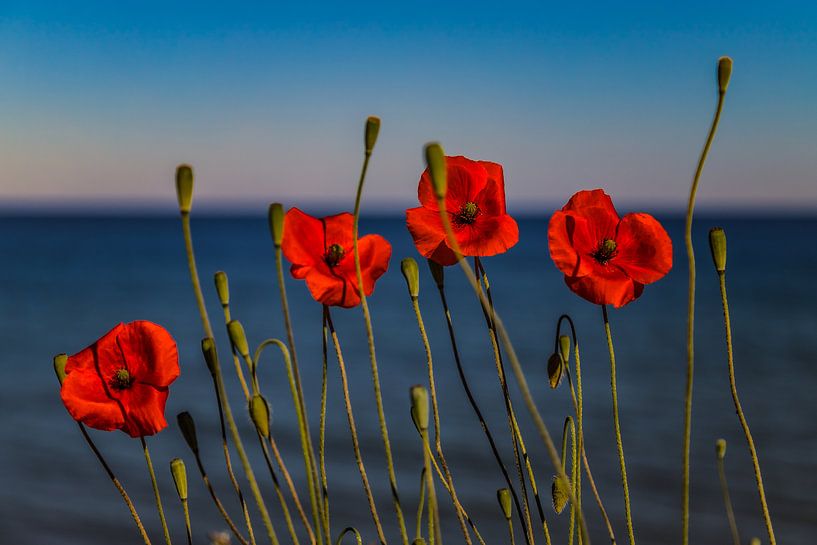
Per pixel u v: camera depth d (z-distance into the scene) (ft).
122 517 54.75
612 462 68.44
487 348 138.72
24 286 254.68
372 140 5.04
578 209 6.45
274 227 4.85
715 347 138.00
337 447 72.90
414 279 5.90
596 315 186.09
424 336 5.74
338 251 5.97
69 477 64.08
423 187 6.54
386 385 103.40
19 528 52.44
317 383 103.19
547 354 131.23
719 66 4.58
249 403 5.50
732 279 276.41
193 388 99.35
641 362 122.01
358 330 160.76
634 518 54.80
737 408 5.65
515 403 91.61
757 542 5.80
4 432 79.56
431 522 5.34
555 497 6.14
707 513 55.98
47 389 102.01
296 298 216.54
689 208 4.64
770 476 63.82
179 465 5.91
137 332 6.13
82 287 252.01
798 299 215.10
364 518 54.70
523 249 497.46
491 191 6.48
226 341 144.77
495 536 49.47
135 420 6.08
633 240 6.37
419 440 74.79
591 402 92.99
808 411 87.51
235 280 285.43
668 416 86.07
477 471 64.13
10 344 142.31
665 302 213.87
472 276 4.37
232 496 57.88
